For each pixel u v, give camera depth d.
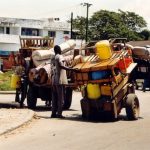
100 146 9.91
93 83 13.91
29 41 19.78
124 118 14.61
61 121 13.88
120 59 14.09
